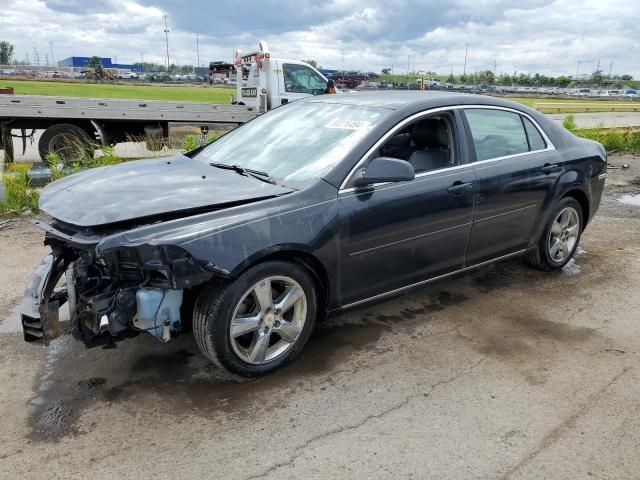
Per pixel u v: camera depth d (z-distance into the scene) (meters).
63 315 3.18
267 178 3.58
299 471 2.56
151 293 2.91
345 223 3.39
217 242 2.91
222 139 4.59
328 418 2.96
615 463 2.64
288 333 3.36
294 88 12.79
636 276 5.19
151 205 3.08
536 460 2.66
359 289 3.63
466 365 3.53
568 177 4.82
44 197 3.51
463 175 4.02
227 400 3.11
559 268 5.21
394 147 4.08
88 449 2.69
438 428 2.88
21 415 2.95
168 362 3.50
